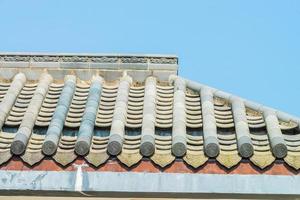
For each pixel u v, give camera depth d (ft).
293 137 28.17
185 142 26.96
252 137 28.27
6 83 35.09
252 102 31.68
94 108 30.45
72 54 36.06
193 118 30.45
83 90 34.04
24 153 26.14
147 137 26.91
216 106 32.19
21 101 32.22
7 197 25.66
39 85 33.65
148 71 35.65
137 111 31.12
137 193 25.09
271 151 26.45
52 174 25.38
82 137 26.89
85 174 25.35
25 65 35.86
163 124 29.55
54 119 28.94
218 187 25.02
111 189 25.03
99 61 35.91
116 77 35.50
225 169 25.66
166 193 25.08
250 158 25.91
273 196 25.02
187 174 25.38
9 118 29.91
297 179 25.11
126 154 26.21
